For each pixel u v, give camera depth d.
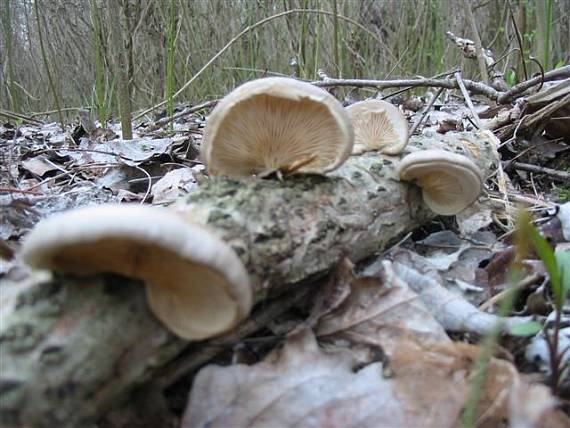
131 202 0.28
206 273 0.12
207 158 0.18
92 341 0.12
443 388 0.14
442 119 0.44
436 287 0.18
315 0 0.67
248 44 0.75
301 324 0.16
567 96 0.31
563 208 0.23
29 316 0.13
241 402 0.14
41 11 0.64
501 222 0.26
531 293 0.18
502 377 0.14
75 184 0.31
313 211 0.18
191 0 0.71
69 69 0.73
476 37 0.48
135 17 0.63
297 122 0.18
